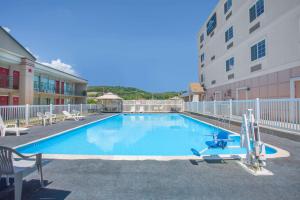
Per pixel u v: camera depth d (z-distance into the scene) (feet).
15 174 10.59
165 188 12.46
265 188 12.39
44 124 47.06
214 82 89.81
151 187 12.60
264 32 51.75
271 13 48.78
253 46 57.41
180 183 13.19
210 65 95.30
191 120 68.64
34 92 75.36
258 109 38.29
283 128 32.14
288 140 27.89
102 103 114.21
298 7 40.57
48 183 13.23
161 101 114.73
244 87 61.82
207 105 69.87
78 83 117.60
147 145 31.91
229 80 73.46
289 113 31.58
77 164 17.12
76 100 116.67
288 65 43.39
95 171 15.42
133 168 16.11
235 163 17.37
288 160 18.03
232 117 50.42
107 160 18.30
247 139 16.56
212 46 92.53
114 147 30.30
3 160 10.68
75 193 11.85
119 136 40.91
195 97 105.50
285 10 44.09
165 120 73.67
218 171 15.39
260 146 15.61
